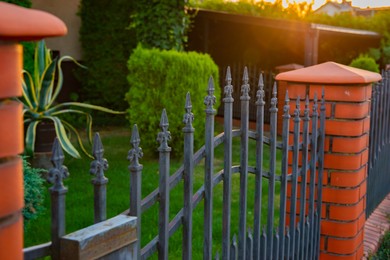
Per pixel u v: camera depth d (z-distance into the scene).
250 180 6.38
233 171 2.44
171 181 1.97
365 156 3.60
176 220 2.03
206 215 2.24
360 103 3.34
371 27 13.31
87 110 11.30
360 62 11.09
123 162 7.37
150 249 1.86
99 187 1.53
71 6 11.50
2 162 1.05
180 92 7.53
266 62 13.76
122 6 11.34
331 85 3.34
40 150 6.57
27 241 4.09
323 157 3.41
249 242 2.61
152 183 6.14
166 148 1.88
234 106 12.17
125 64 11.50
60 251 1.39
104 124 11.43
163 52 7.59
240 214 2.52
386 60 13.31
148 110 7.67
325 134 3.41
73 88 11.66
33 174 3.75
